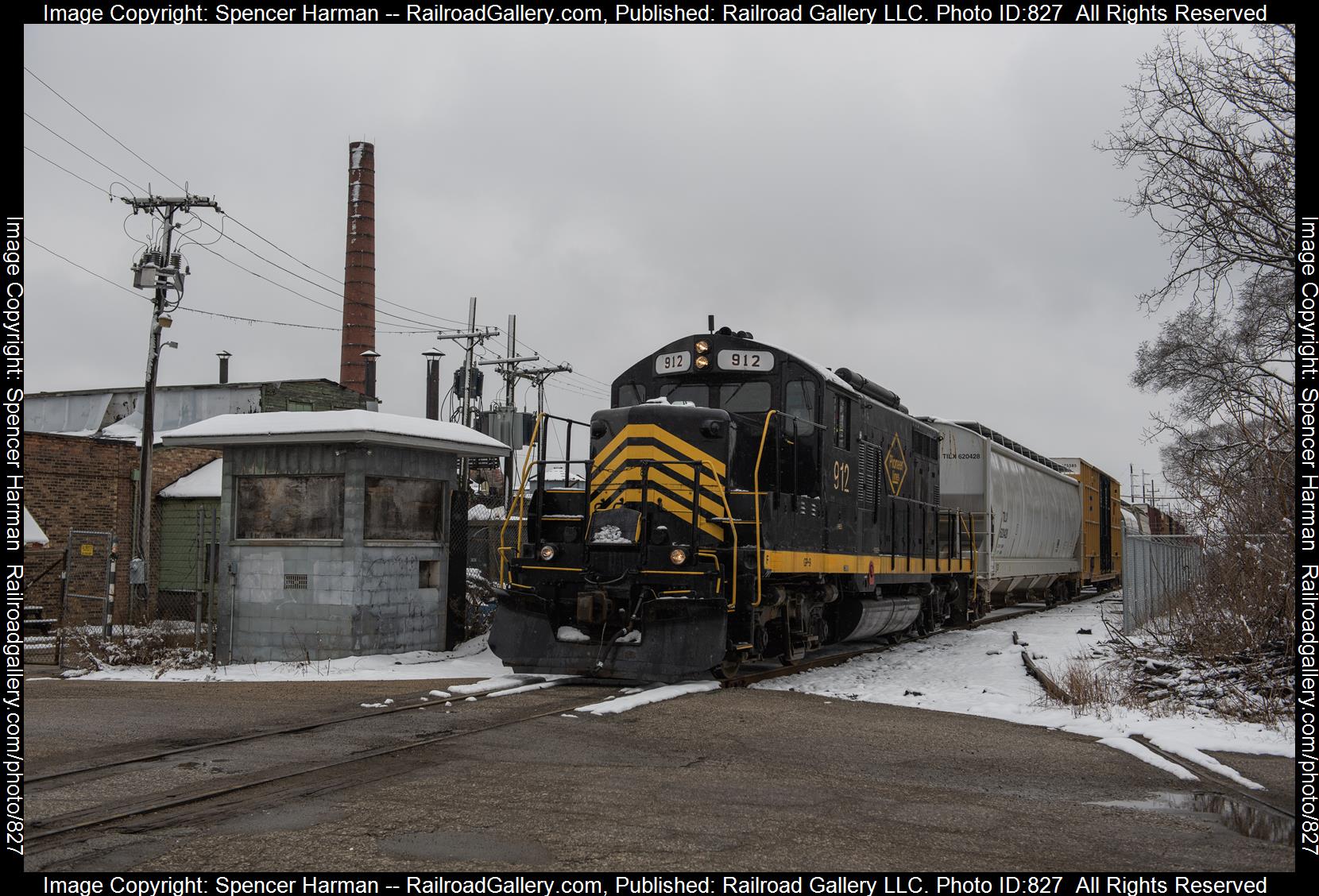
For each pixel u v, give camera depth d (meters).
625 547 12.50
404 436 16.14
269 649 16.28
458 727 9.50
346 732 9.22
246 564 16.55
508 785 7.25
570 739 9.06
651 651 12.29
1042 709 11.56
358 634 15.81
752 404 14.54
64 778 7.33
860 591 16.31
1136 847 6.16
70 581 24.36
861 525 16.27
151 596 26.14
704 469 12.58
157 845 5.70
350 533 15.95
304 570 16.19
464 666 15.04
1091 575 36.19
